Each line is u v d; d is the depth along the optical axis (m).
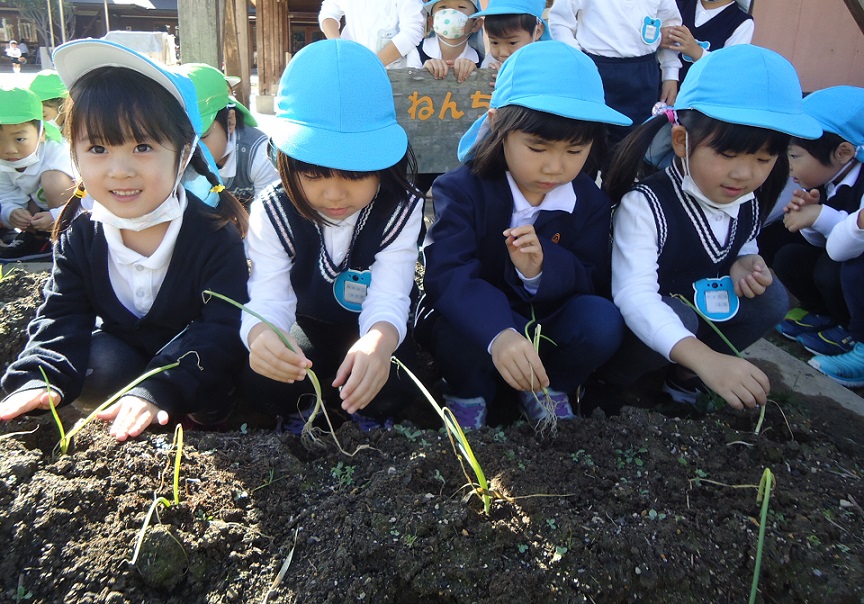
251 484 1.47
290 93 1.67
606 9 3.39
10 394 1.64
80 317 1.86
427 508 1.39
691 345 1.81
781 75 1.83
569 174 1.85
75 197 1.92
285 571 1.29
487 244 2.04
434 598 1.29
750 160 1.83
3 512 1.31
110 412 1.60
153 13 32.69
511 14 3.10
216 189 1.96
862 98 2.78
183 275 1.89
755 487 1.53
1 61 31.47
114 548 1.29
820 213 2.74
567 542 1.35
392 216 1.88
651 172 2.21
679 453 1.67
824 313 3.15
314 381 1.63
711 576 1.33
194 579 1.29
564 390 2.08
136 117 1.64
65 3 31.06
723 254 2.08
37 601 1.24
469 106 3.43
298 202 1.73
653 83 3.53
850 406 2.30
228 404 2.10
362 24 3.85
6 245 3.52
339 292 1.99
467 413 2.03
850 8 3.09
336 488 1.49
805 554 1.37
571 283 1.98
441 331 2.01
